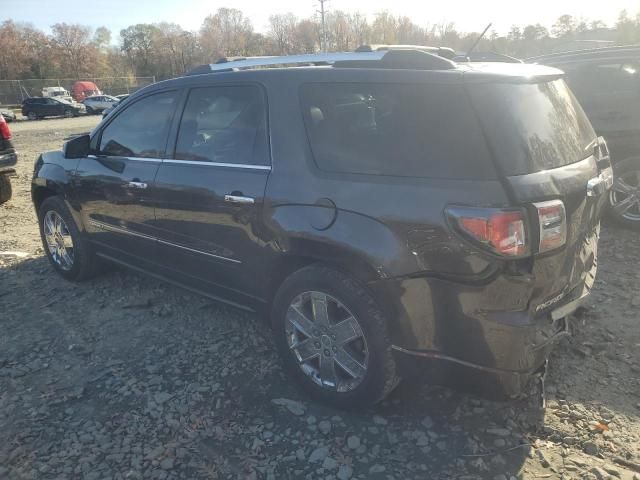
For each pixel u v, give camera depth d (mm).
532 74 2918
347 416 3131
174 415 3182
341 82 3068
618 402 3172
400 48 3516
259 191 3246
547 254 2596
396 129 2816
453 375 2785
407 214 2676
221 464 2801
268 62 3582
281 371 3596
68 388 3477
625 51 6004
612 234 5895
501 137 2582
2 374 3643
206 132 3691
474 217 2500
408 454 2830
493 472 2699
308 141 3133
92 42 102500
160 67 98625
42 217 5270
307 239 3004
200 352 3848
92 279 5207
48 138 21156
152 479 2713
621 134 5867
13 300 4805
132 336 4105
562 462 2750
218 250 3602
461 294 2615
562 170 2732
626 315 4129
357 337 2980
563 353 3656
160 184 3875
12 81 54562
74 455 2885
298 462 2803
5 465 2824
